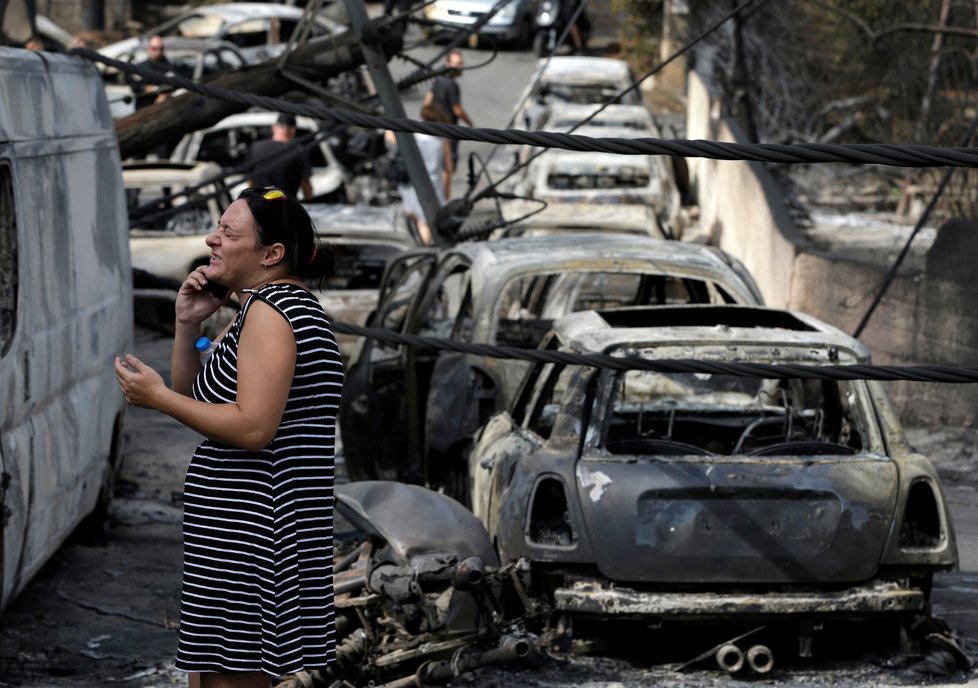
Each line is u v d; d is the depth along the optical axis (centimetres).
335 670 759
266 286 524
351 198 2619
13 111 859
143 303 2008
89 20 4350
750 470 813
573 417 851
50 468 893
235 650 505
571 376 873
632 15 4641
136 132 1570
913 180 2397
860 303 1677
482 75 4422
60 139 958
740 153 665
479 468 940
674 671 820
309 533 514
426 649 773
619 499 805
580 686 784
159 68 2434
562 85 3400
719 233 2675
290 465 511
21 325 836
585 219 2320
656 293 1241
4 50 887
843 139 2728
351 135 2878
